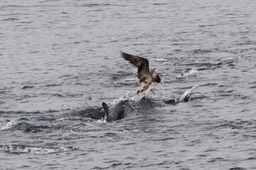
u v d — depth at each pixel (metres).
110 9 71.12
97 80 44.22
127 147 32.34
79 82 43.94
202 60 48.16
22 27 63.22
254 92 39.97
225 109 37.22
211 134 33.59
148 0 75.88
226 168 29.94
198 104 38.16
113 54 51.72
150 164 30.55
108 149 32.19
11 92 42.28
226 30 59.12
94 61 49.59
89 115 37.00
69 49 53.97
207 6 72.00
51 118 36.47
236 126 34.53
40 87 43.25
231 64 46.50
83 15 68.31
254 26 60.66
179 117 36.19
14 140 33.38
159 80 36.09
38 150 32.19
